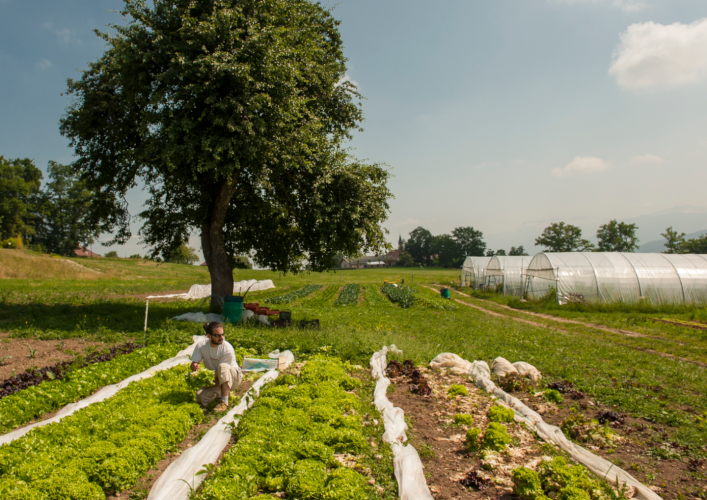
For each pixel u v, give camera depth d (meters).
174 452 5.58
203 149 14.05
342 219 17.25
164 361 9.84
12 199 75.19
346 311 25.30
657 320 22.28
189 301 27.62
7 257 42.78
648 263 29.25
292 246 22.16
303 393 7.52
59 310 17.27
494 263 42.84
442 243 141.75
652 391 8.80
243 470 4.66
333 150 18.12
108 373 8.42
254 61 14.37
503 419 6.65
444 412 7.22
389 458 5.29
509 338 15.38
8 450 5.04
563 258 30.11
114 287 34.00
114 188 18.77
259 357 10.00
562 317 24.45
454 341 14.40
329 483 4.46
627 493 4.64
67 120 16.84
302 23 17.72
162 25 15.10
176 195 19.30
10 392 7.20
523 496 4.49
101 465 4.69
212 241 18.08
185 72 13.54
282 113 14.78
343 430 5.79
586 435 6.29
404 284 58.28
